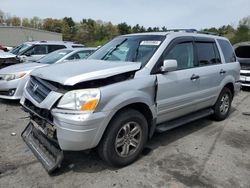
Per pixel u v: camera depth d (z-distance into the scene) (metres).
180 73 4.25
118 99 3.25
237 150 4.24
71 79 3.07
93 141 3.14
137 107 3.70
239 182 3.29
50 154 3.44
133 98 3.40
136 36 4.62
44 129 3.31
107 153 3.36
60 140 3.08
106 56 4.42
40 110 3.31
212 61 5.20
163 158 3.87
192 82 4.49
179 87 4.21
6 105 6.61
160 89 3.85
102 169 3.52
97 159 3.78
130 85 3.42
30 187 3.09
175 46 4.26
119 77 3.39
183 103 4.39
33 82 3.67
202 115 5.04
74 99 3.04
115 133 3.35
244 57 10.23
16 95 6.53
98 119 3.09
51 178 3.28
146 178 3.33
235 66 5.87
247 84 9.46
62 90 3.12
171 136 4.77
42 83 3.42
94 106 3.06
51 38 49.47
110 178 3.31
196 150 4.19
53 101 3.09
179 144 4.41
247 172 3.54
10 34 43.72
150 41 4.23
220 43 5.57
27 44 12.22
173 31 4.68
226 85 5.68
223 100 5.71
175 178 3.34
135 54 4.09
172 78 4.05
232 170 3.58
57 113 3.05
